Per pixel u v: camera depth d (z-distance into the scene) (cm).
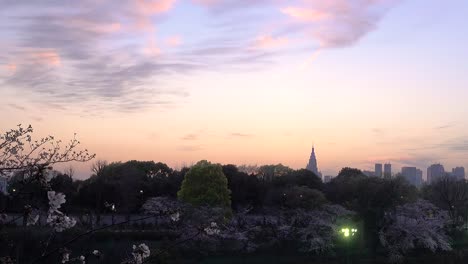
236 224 5400
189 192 6225
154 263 2444
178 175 8962
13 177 888
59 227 887
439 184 9425
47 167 841
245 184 8706
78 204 6356
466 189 9750
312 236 5072
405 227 5150
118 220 5844
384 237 5072
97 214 4797
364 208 5544
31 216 870
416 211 5641
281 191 8125
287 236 5116
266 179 10931
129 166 9356
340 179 10338
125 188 7025
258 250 4894
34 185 854
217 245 4738
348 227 5244
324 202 6894
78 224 3369
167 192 8244
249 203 8306
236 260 4531
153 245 4253
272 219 6212
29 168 859
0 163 882
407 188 7181
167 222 4966
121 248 3859
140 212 7075
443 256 5125
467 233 6619
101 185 6519
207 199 6119
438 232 5562
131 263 1175
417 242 5238
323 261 4719
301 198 6769
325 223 5106
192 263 4222
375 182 6359
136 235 4603
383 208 5597
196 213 5075
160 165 11231
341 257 4884
